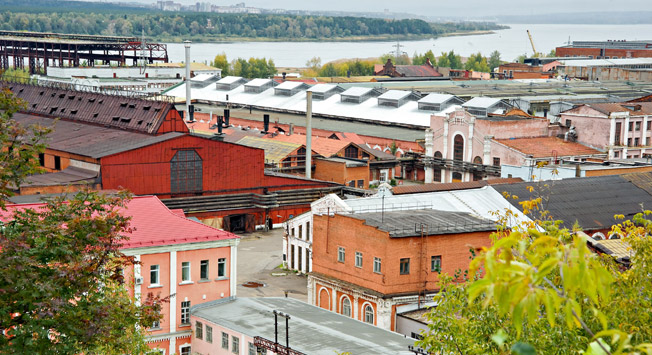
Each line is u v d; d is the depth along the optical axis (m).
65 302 36.22
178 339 70.94
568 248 15.78
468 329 34.28
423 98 193.00
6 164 38.22
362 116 196.25
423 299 74.06
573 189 96.12
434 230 74.56
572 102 187.88
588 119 152.38
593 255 16.72
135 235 70.12
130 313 39.78
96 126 140.00
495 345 32.00
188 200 118.12
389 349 60.62
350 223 76.56
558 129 154.75
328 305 79.06
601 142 150.75
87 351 38.75
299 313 70.69
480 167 148.25
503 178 113.25
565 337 29.36
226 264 73.56
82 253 39.09
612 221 89.56
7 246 35.16
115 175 114.69
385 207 89.38
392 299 72.69
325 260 79.81
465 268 75.81
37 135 39.97
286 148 153.25
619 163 123.81
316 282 80.31
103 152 118.00
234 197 122.19
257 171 125.19
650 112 157.12
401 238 72.94
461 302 35.19
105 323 37.00
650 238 32.53
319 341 62.19
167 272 70.31
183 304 71.38
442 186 108.19
